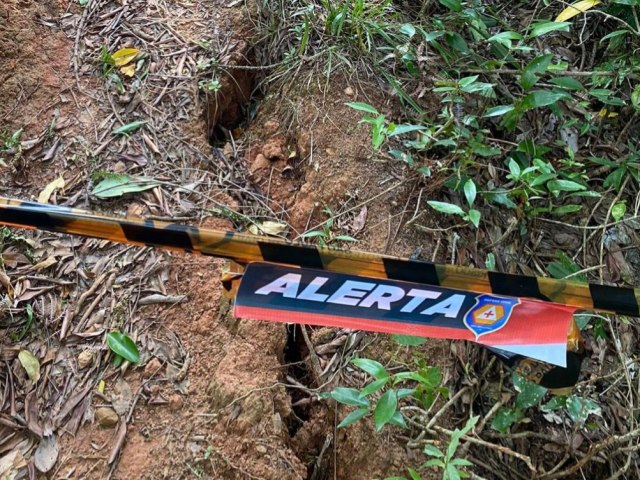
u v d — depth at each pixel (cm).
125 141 141
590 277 133
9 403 112
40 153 138
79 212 84
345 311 88
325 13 161
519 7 169
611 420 121
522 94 151
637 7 155
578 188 125
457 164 138
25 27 149
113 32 155
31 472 108
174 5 163
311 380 123
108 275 125
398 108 147
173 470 108
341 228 134
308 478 116
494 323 89
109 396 114
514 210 138
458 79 150
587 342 127
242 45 158
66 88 145
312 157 142
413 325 89
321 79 149
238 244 84
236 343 120
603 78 147
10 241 126
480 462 113
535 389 114
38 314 120
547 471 116
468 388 119
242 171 146
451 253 131
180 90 149
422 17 159
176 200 135
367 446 113
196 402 115
